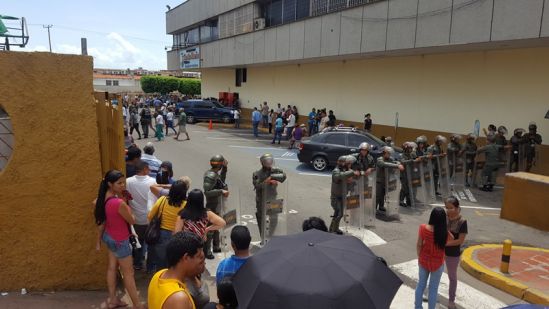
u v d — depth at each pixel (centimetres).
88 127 542
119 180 486
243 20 3056
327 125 2112
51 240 541
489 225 948
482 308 578
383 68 2022
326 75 2447
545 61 1382
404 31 1611
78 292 554
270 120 2719
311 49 2184
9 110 508
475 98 1606
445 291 627
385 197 984
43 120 522
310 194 1185
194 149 1947
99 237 496
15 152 516
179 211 501
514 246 800
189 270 298
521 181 948
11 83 505
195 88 6184
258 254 338
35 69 513
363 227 873
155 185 597
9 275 531
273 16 2770
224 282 350
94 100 546
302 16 2411
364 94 2156
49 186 533
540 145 1397
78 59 530
